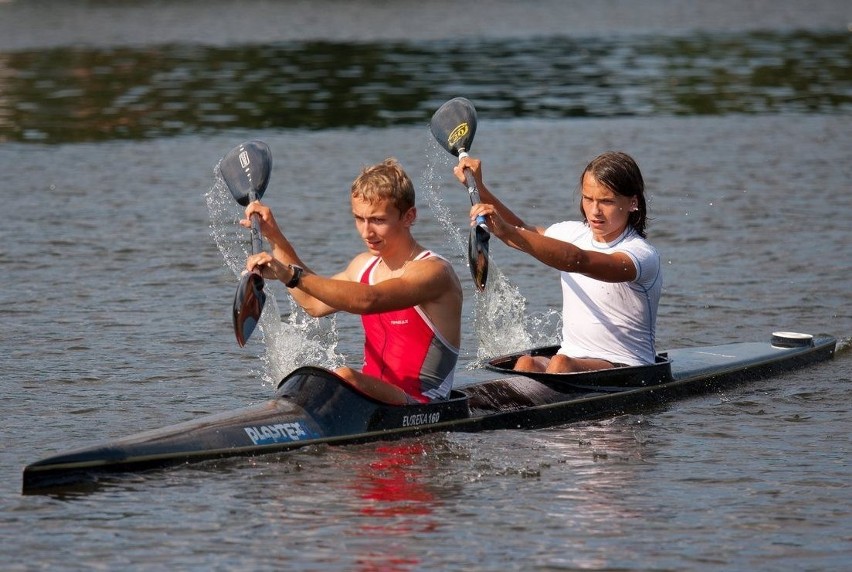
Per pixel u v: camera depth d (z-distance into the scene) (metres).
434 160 56.84
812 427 23.52
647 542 17.48
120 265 37.97
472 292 35.81
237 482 19.75
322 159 57.44
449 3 147.25
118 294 34.44
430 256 21.67
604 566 16.66
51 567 16.59
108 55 96.88
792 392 26.41
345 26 120.81
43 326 30.97
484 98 76.38
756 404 25.39
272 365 28.06
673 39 108.06
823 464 21.03
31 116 70.81
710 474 20.50
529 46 103.25
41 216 45.38
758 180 51.38
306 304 22.70
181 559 16.83
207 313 32.59
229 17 129.88
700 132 64.25
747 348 28.69
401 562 16.75
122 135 64.88
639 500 19.17
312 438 21.38
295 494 19.28
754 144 60.25
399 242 21.75
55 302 33.44
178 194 49.84
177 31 115.38
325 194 49.31
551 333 31.64
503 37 110.94
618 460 21.27
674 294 34.66
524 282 36.50
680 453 21.75
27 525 18.00
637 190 24.81
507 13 136.50
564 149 59.47
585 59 94.69
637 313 25.52
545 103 74.44
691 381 26.16
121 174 54.25
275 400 22.05
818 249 39.50
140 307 33.09
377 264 22.25
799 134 63.03
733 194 48.59
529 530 17.89
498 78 84.62
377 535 17.69
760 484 19.97
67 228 43.28
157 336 30.27
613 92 78.75
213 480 19.81
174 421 23.62
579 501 19.14
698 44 104.00
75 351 28.78
